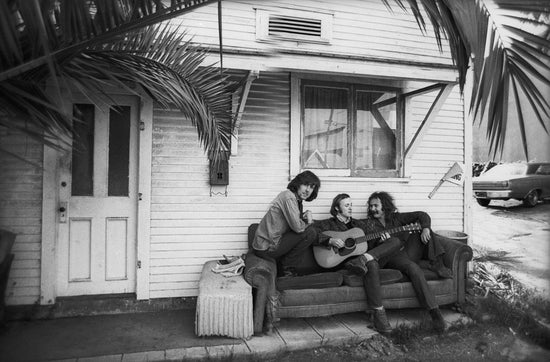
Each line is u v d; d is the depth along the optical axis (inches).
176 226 151.8
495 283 179.2
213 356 112.3
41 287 138.1
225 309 119.6
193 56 99.6
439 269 144.6
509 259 216.4
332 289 129.6
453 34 70.8
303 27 159.9
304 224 135.6
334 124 171.6
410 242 159.6
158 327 131.0
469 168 184.4
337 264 140.0
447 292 144.2
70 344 117.6
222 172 153.3
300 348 119.8
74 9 60.2
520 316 145.7
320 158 170.1
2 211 136.6
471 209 185.2
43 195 138.3
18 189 137.8
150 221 149.1
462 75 73.4
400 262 141.9
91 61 81.2
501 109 67.0
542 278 188.4
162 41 93.2
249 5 154.5
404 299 137.2
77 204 145.4
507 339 130.7
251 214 159.2
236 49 130.2
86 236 146.3
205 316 118.9
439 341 128.3
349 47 166.2
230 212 157.1
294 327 132.1
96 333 125.6
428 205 180.4
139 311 145.9
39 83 70.8
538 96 65.8
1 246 124.0
